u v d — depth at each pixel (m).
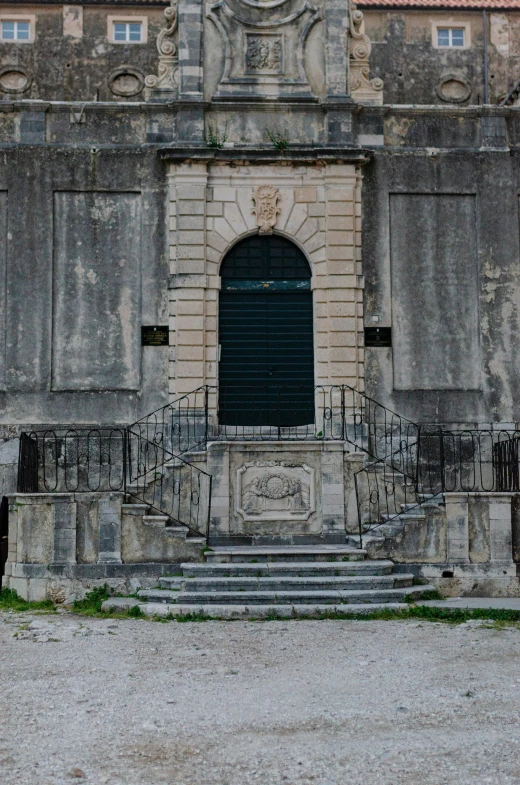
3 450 19.08
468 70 27.34
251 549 16.61
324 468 17.81
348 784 7.91
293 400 19.88
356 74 20.50
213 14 20.31
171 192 19.88
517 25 27.70
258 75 20.28
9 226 19.61
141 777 8.07
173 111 20.05
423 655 12.21
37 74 26.83
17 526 16.44
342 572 15.82
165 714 9.71
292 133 20.19
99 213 19.78
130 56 26.98
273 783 7.93
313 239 20.05
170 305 19.64
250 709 9.87
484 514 16.42
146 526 16.22
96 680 11.02
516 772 8.16
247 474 17.70
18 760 8.47
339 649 12.55
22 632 13.66
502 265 20.14
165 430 19.28
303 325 20.08
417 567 16.27
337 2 20.50
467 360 19.91
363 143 20.25
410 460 19.39
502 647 12.70
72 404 19.30
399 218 20.16
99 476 18.80
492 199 20.27
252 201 20.02
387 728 9.27
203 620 14.59
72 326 19.53
